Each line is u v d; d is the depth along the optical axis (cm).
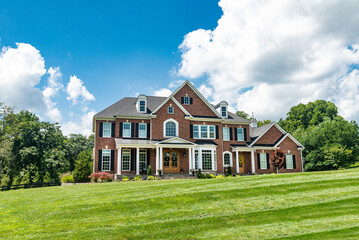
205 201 1393
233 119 3638
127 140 3078
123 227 1092
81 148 6856
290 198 1379
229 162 3484
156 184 1927
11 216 1288
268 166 3553
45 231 1077
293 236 948
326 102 7444
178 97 3391
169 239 987
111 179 2758
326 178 1708
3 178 4488
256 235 977
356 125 4953
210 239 964
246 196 1452
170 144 3020
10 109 4866
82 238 1003
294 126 7281
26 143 4869
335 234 941
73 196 1636
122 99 3559
